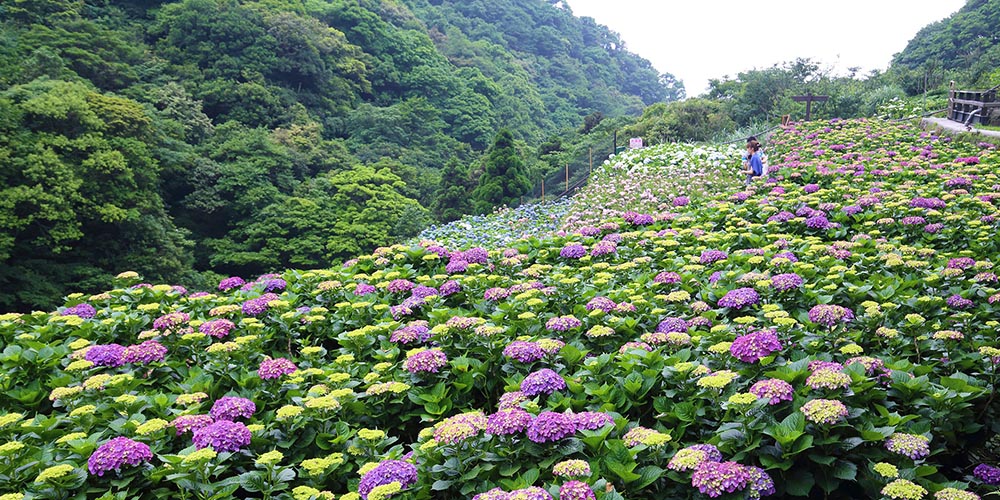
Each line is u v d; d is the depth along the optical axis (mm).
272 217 32188
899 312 4750
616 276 6309
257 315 5711
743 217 8641
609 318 4762
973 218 7652
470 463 3189
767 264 6016
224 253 31062
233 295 6688
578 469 2805
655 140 26562
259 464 3174
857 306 4945
